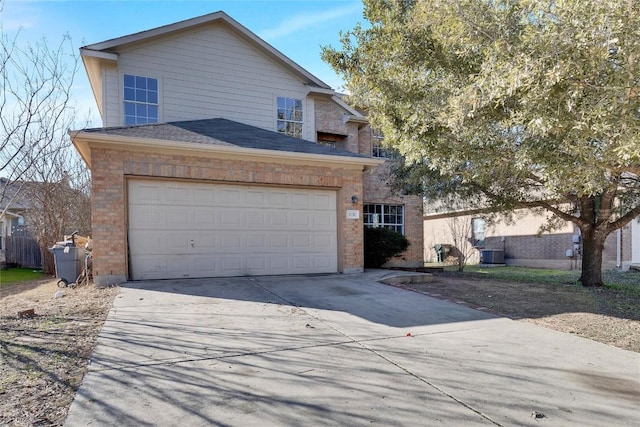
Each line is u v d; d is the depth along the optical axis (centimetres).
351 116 1426
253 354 447
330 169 1059
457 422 309
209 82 1230
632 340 527
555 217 1215
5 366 399
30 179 1268
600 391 371
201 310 635
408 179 1136
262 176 981
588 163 452
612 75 401
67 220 1507
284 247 1019
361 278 980
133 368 399
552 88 423
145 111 1148
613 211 1011
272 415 312
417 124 630
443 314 656
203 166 923
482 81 484
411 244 1525
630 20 376
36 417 300
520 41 477
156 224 895
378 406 332
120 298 707
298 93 1364
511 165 605
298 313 634
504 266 1955
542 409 333
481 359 449
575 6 397
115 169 845
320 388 363
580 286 970
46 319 578
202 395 344
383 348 479
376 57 716
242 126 1166
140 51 1144
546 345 504
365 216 1463
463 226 2075
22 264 1739
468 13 525
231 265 962
